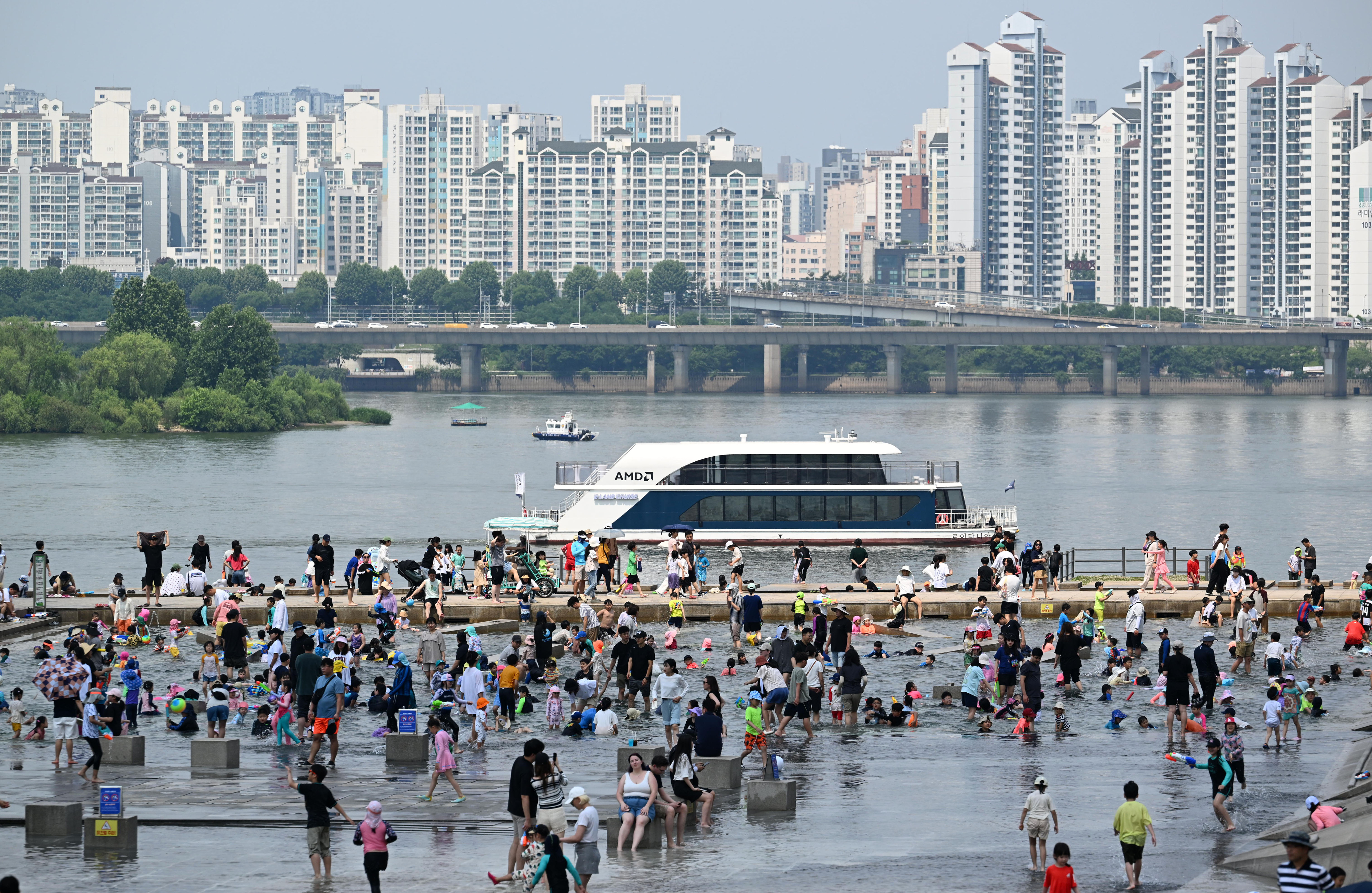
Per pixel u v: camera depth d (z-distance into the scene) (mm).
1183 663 117000
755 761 110875
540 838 78500
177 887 80375
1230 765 98562
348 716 126250
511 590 178500
